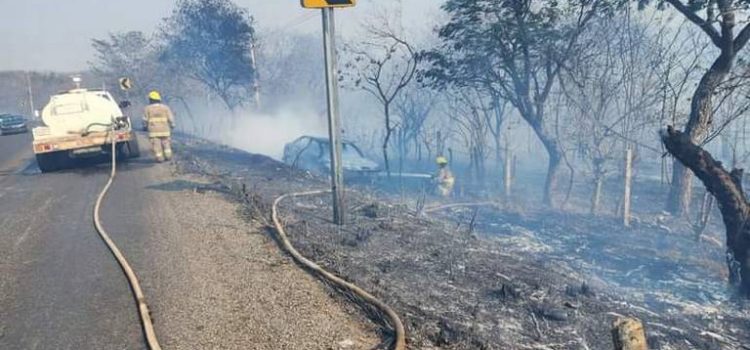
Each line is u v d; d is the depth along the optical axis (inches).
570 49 513.7
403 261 260.7
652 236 390.3
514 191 579.2
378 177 589.6
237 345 163.9
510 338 185.5
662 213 486.0
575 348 184.5
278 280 218.5
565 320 207.6
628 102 506.9
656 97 492.7
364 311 189.3
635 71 506.0
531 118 536.4
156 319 182.7
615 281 291.0
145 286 213.0
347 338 169.0
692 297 268.7
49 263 245.6
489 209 474.3
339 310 190.2
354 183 545.3
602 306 229.6
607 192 588.7
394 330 171.5
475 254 288.8
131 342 167.8
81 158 595.8
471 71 564.7
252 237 280.8
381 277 232.2
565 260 319.6
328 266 237.1
